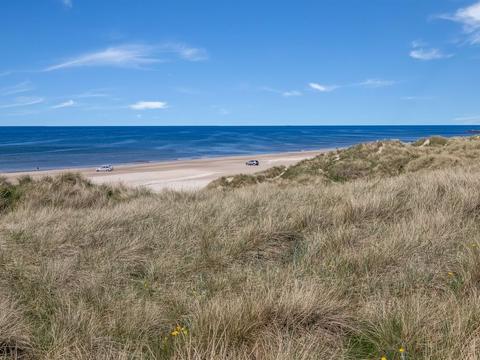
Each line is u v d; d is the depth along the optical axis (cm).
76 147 14488
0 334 326
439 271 449
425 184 894
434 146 2273
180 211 824
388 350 304
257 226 638
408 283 416
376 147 2258
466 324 309
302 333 332
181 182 4969
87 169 7256
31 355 323
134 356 308
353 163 2022
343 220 681
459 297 377
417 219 635
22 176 1320
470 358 268
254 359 296
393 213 716
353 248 542
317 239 582
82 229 682
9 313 357
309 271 469
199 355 278
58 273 484
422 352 299
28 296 432
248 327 331
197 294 421
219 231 656
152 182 4994
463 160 1759
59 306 396
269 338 321
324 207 782
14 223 812
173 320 370
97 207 1116
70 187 1267
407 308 344
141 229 688
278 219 683
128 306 391
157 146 15225
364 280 437
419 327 318
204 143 17200
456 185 866
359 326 346
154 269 507
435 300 370
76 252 588
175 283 464
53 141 18650
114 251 574
